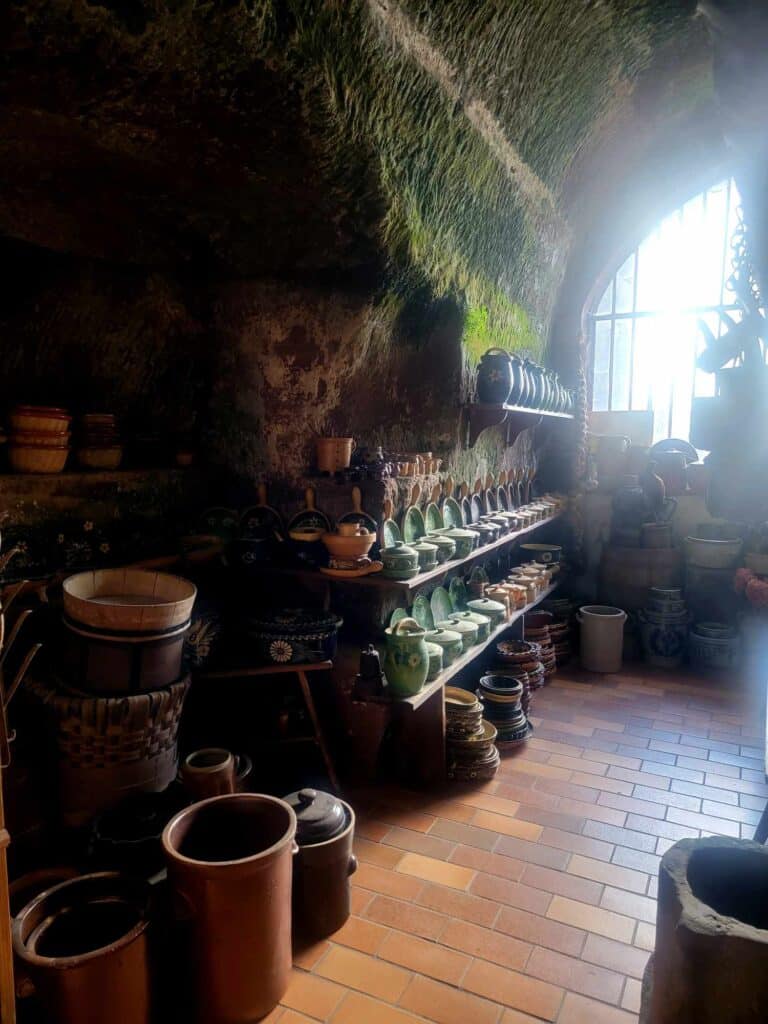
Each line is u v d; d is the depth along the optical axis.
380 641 3.09
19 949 1.54
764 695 4.20
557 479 5.62
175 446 3.17
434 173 2.96
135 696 2.11
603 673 4.62
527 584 4.20
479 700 3.47
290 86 1.92
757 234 1.76
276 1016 1.79
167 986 1.73
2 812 1.44
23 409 2.40
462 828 2.69
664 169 4.97
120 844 1.88
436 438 3.76
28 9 1.52
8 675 2.29
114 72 1.75
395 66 2.35
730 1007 1.26
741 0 1.46
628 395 5.87
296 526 3.00
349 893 2.15
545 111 3.70
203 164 2.23
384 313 3.10
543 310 5.15
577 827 2.70
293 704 2.92
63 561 2.47
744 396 1.90
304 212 2.53
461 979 1.92
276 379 3.01
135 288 2.83
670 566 5.03
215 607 2.77
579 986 1.90
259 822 1.97
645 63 4.00
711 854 1.57
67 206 2.40
